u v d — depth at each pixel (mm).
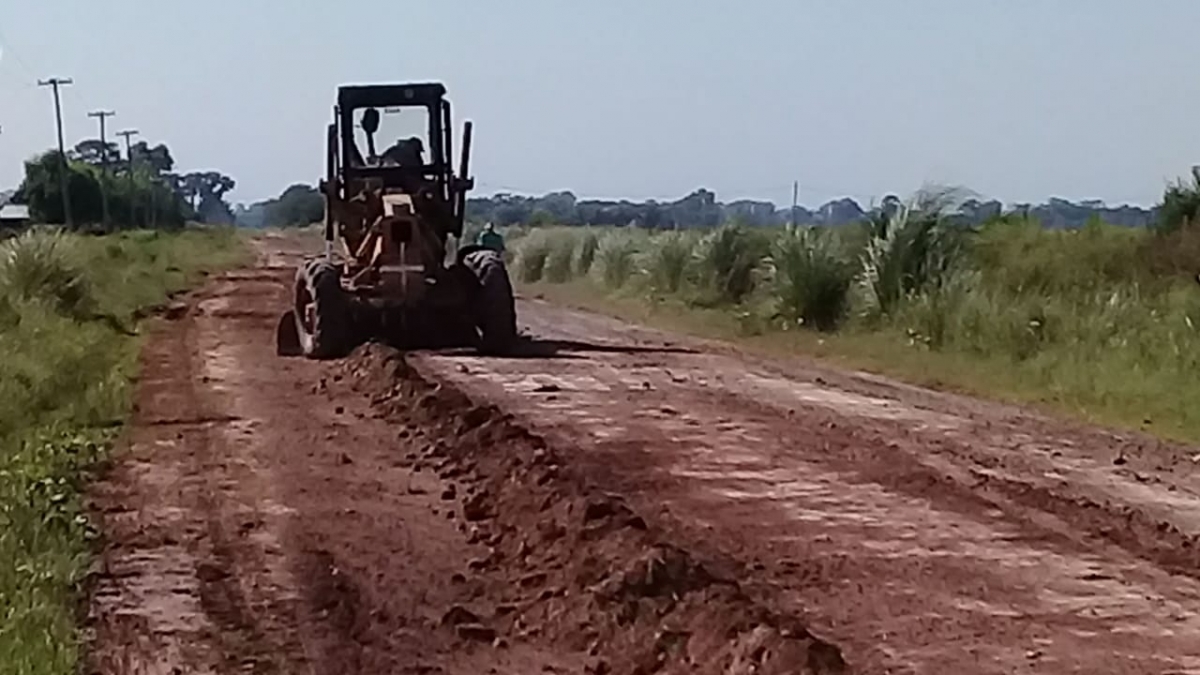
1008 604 10000
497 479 13484
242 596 10328
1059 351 22719
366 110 25094
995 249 34781
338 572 10867
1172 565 11000
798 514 12477
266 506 12984
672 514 12422
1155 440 16406
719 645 8867
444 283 24922
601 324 32344
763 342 27641
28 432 15852
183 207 152375
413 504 13016
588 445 15562
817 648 8625
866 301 28375
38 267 31203
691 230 44719
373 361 21219
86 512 12688
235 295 41375
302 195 187625
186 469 14555
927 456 15125
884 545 11492
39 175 102812
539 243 52750
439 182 25109
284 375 21562
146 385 20500
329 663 8961
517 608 10023
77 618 9719
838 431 16625
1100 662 8859
